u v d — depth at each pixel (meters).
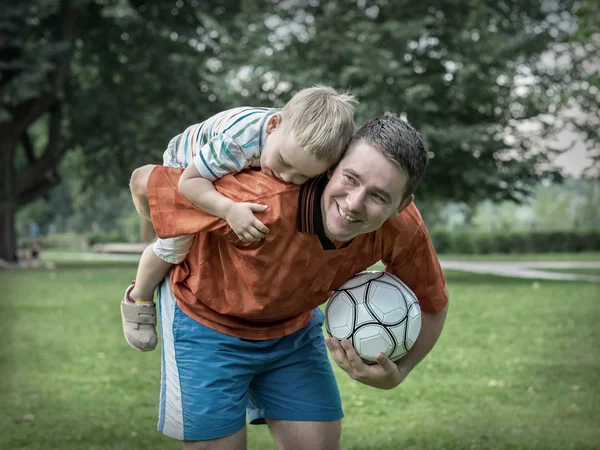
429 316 3.13
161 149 24.17
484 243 40.62
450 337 9.16
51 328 9.98
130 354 8.12
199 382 2.88
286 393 3.06
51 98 23.58
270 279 2.74
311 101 2.55
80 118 23.98
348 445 4.98
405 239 2.83
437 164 19.11
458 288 15.60
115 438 5.03
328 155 2.48
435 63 19.66
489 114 19.61
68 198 65.69
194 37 24.17
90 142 24.94
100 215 74.12
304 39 20.17
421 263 2.95
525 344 8.72
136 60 23.92
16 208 26.75
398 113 18.36
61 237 59.44
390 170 2.41
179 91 23.69
